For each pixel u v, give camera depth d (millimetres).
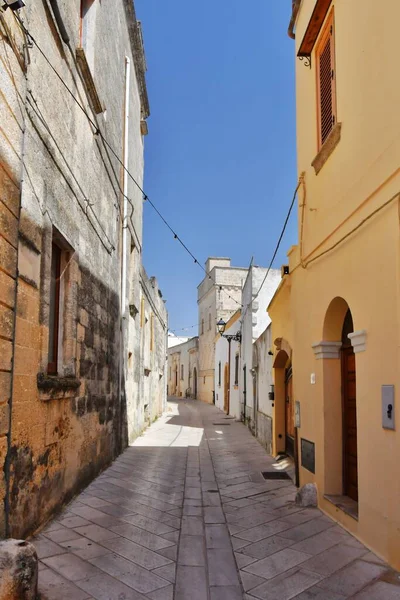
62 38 5883
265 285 16812
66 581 3969
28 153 4734
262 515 6059
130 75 13094
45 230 5281
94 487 7402
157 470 9109
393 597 3689
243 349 19766
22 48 4402
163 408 25938
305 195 7246
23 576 3320
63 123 6031
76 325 6691
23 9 4434
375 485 4582
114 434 10062
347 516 5309
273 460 10406
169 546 4949
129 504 6520
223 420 21219
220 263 36188
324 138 6648
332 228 5898
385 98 4590
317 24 6668
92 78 7180
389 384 4324
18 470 4445
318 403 6348
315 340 6547
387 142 4520
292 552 4715
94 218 7973
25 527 4648
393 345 4270
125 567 4352
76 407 6727
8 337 4094
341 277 5590
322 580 4051
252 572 4285
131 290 13398
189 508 6445
